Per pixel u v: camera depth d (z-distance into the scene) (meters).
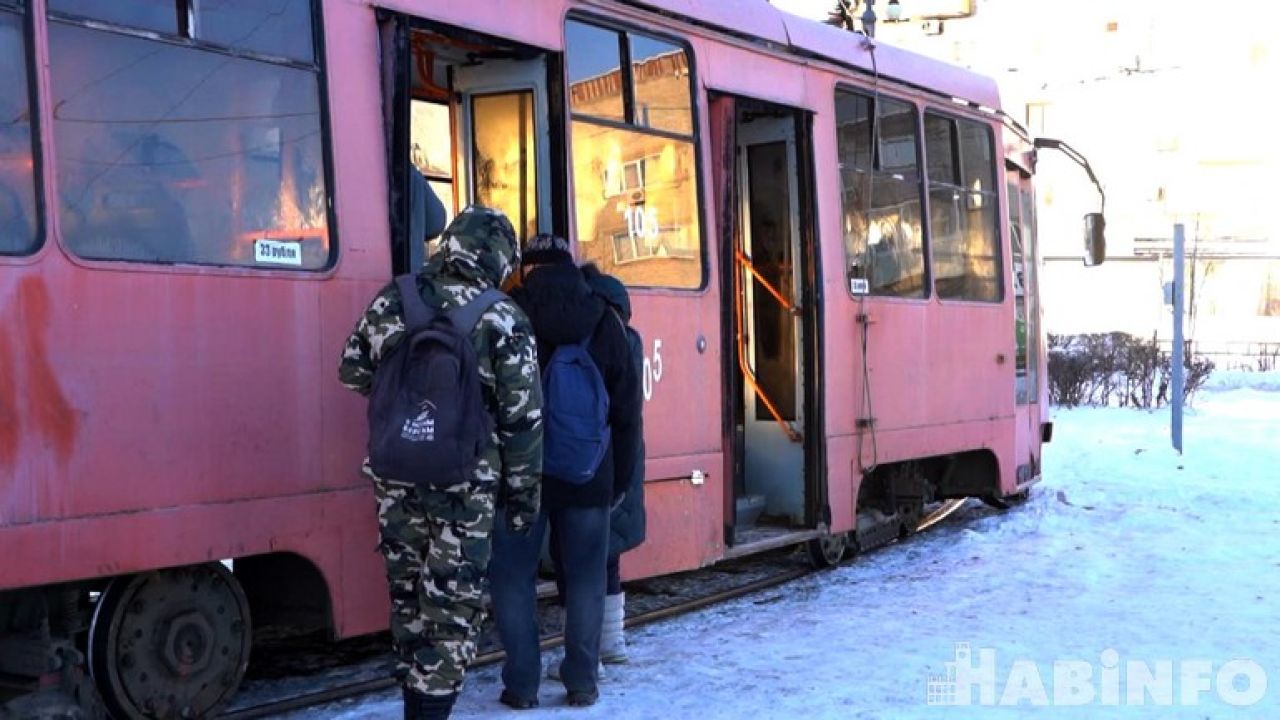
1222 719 5.16
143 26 4.33
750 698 5.36
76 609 4.34
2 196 3.94
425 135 6.07
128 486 4.20
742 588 7.61
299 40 4.85
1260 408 22.34
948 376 9.17
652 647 6.23
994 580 7.91
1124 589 7.59
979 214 9.82
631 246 6.35
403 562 4.43
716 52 7.05
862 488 8.88
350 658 6.16
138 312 4.24
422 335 4.21
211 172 4.52
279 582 5.14
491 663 5.97
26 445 3.94
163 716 4.50
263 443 4.62
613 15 6.29
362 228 5.02
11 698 4.34
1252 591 7.52
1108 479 12.57
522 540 5.06
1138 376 22.91
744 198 8.01
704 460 6.78
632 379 5.07
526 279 5.01
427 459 4.14
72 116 4.11
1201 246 47.34
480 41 5.61
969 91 9.68
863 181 8.34
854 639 6.38
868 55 8.45
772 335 7.95
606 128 6.23
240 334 4.56
